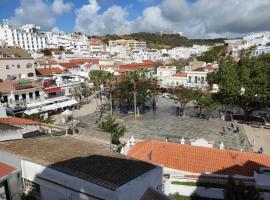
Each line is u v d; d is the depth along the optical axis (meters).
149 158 25.98
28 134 24.69
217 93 60.62
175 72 92.69
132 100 63.25
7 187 15.94
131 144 29.98
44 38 197.50
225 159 25.12
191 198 21.98
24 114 50.19
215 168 24.27
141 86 62.56
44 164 15.37
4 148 18.02
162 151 27.02
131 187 13.04
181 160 25.66
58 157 16.58
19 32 181.00
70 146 19.14
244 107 56.03
